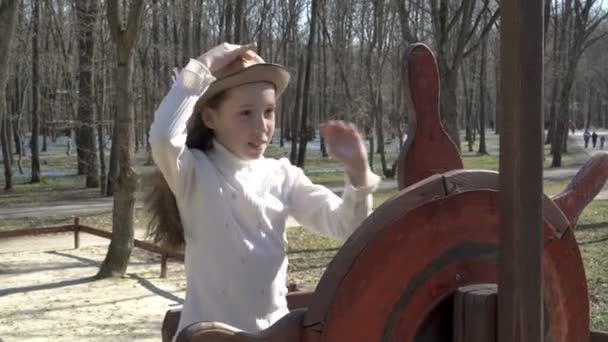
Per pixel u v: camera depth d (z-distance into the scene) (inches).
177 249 96.0
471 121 2012.8
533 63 72.3
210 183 89.3
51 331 306.8
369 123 1330.0
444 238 77.5
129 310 343.9
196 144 94.1
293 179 98.7
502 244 74.5
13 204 856.9
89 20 940.6
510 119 73.2
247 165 93.4
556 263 86.0
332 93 1760.6
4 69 416.8
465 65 1868.8
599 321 273.1
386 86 1777.8
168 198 92.7
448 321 79.6
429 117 84.7
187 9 1026.1
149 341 290.2
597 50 2628.0
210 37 1450.5
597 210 652.1
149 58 1213.1
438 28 628.7
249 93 90.4
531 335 73.1
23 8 1166.3
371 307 74.2
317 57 1904.5
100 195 951.0
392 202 75.4
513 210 73.2
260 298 90.1
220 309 88.7
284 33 1493.6
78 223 531.8
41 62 1251.8
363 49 1534.2
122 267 425.1
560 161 1295.5
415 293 76.3
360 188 85.4
